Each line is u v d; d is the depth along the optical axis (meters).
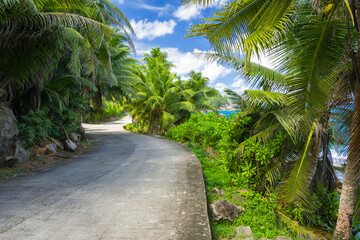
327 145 5.72
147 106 24.88
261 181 6.28
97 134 19.89
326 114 4.18
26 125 8.18
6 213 3.44
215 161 9.01
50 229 2.93
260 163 6.38
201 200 4.05
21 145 7.72
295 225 4.70
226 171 6.86
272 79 5.95
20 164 6.98
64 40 7.18
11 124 6.74
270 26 3.10
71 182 5.28
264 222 4.10
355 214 5.88
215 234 3.30
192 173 6.18
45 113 9.23
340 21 3.19
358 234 5.22
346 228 3.45
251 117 7.02
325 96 3.29
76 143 11.51
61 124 10.56
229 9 3.34
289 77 3.50
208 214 3.65
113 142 14.32
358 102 3.20
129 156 9.13
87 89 14.09
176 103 24.70
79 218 3.28
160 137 19.44
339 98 3.38
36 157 7.83
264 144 6.13
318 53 3.28
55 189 4.71
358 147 3.28
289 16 3.46
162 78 25.64
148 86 24.23
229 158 6.83
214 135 11.20
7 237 2.71
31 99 8.48
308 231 4.64
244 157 6.45
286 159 5.98
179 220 3.23
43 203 3.88
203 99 28.59
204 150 11.70
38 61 6.71
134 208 3.67
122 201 4.00
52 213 3.45
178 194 4.39
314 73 3.27
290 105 3.47
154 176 5.85
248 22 3.41
